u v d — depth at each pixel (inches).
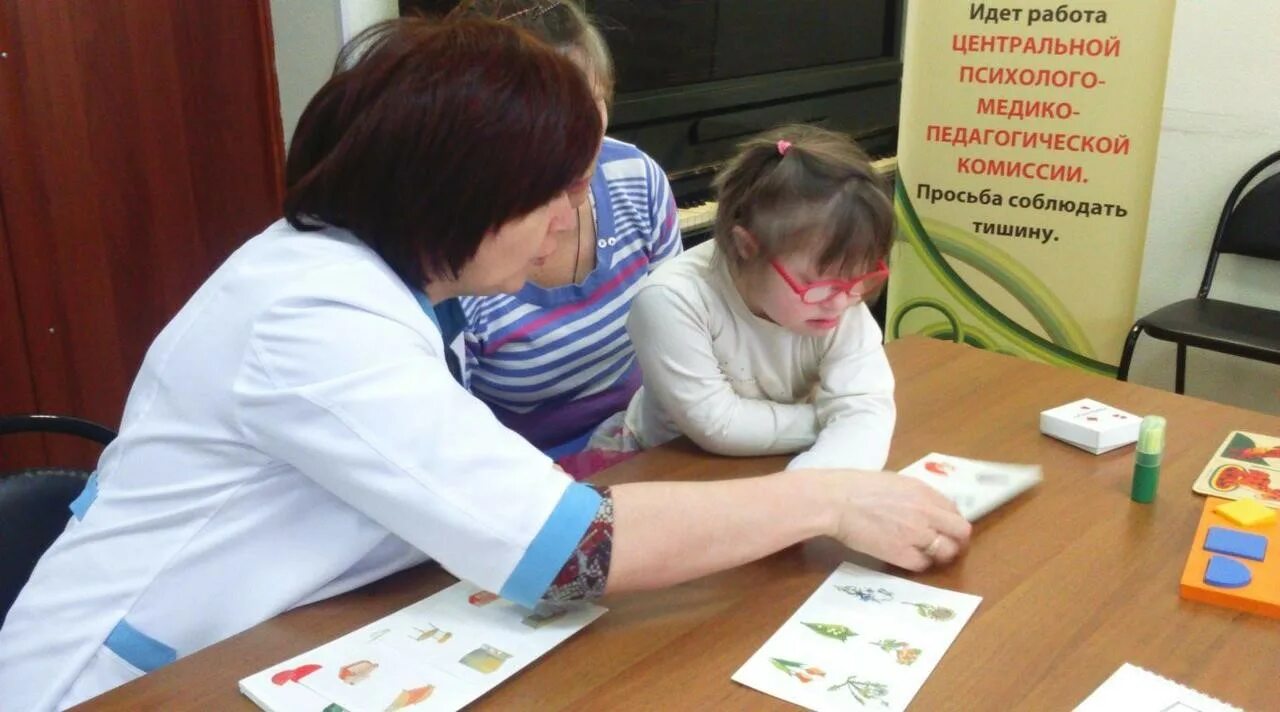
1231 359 99.8
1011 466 44.8
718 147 106.9
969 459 46.2
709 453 47.9
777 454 47.7
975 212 102.3
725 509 34.8
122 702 30.0
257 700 29.9
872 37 127.6
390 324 32.1
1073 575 36.8
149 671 34.0
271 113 91.3
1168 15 88.4
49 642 34.1
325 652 32.2
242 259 34.6
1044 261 100.7
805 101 116.7
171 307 89.8
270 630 33.6
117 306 86.3
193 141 87.5
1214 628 33.6
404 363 31.7
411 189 31.9
